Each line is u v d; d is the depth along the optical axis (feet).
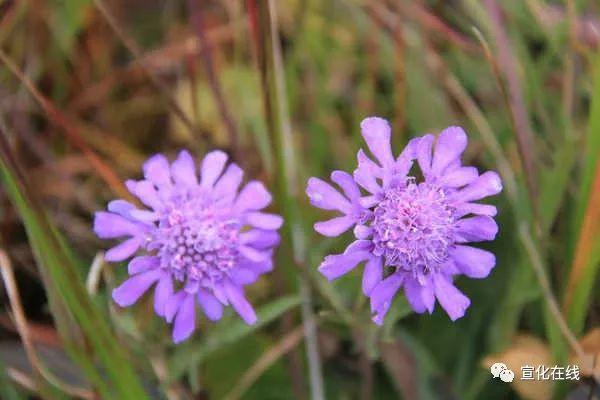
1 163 0.94
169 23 1.33
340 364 1.14
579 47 1.21
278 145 1.07
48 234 0.95
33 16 1.24
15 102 1.22
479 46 1.24
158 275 0.94
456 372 1.12
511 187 1.13
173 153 1.27
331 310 1.06
